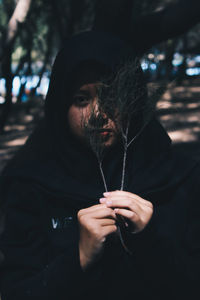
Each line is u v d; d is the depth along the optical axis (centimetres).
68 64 132
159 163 137
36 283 124
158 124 145
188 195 136
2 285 130
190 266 127
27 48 500
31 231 133
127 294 129
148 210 120
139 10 455
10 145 504
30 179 136
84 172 136
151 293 128
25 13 375
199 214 135
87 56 131
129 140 138
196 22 220
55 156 140
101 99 125
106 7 217
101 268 125
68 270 121
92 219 118
